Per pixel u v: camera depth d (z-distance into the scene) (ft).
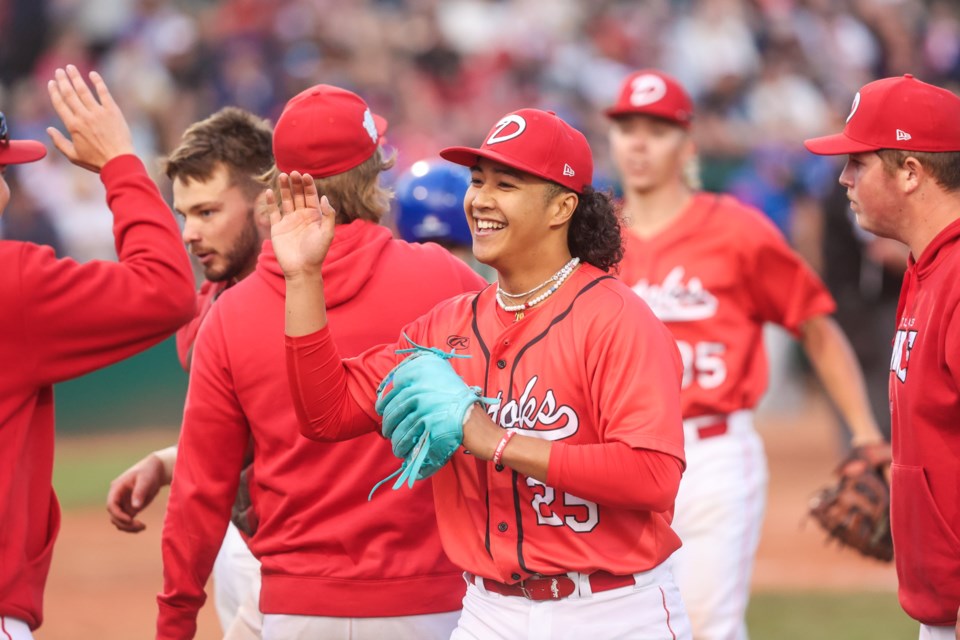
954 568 39.63
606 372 35.60
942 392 39.19
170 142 181.27
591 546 36.37
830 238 99.40
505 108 203.72
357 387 38.34
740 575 62.39
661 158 66.74
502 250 36.99
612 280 37.35
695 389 63.87
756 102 209.15
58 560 105.81
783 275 65.36
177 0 197.36
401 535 41.04
